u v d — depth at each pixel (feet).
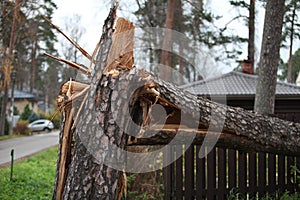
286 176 17.56
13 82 77.97
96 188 7.30
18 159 36.58
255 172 17.17
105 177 7.36
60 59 9.64
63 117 9.05
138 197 16.01
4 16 57.36
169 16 42.78
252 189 17.04
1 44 61.67
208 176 16.69
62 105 8.75
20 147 50.80
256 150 11.15
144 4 49.47
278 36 19.17
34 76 123.54
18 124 80.59
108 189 7.34
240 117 10.43
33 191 20.89
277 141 11.05
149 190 16.52
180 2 50.37
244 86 29.63
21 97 119.03
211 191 16.63
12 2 56.08
